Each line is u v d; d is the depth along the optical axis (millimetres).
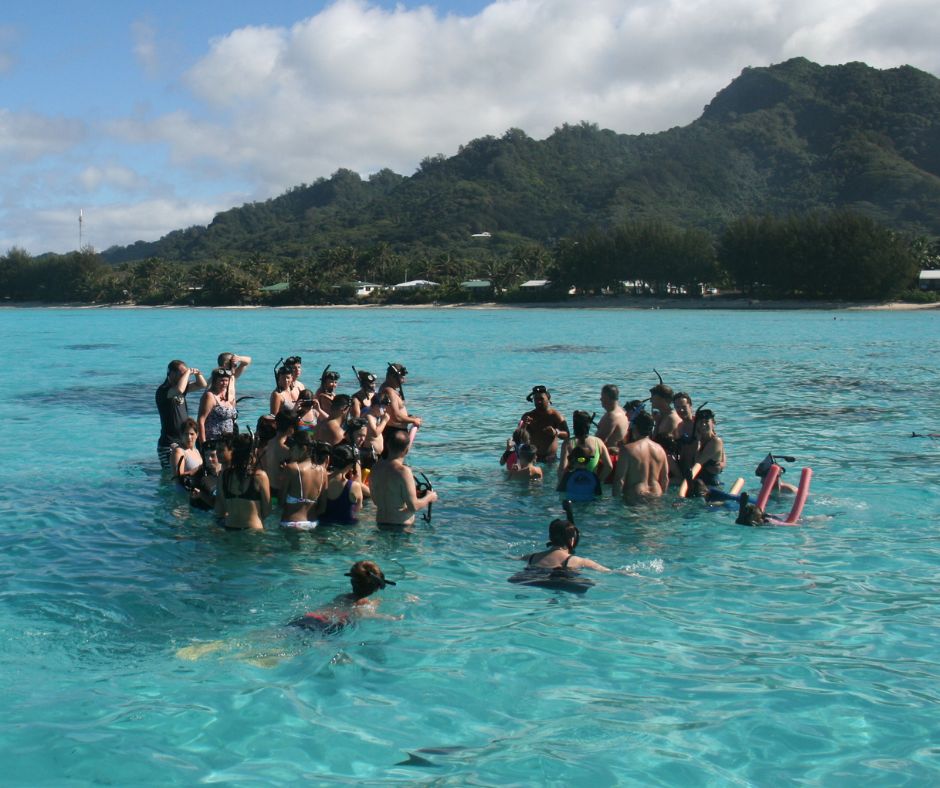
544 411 13320
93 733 4988
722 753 4785
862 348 42125
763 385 25406
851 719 5160
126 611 6977
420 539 9180
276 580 7785
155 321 91062
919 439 15656
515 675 5777
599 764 4672
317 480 9609
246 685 5637
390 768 4637
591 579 7789
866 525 9719
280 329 69188
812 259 115125
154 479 12156
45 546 8820
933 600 7234
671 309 121875
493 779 4520
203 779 4516
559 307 133250
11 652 6152
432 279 173500
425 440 15758
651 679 5723
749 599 7277
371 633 6492
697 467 11047
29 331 66625
